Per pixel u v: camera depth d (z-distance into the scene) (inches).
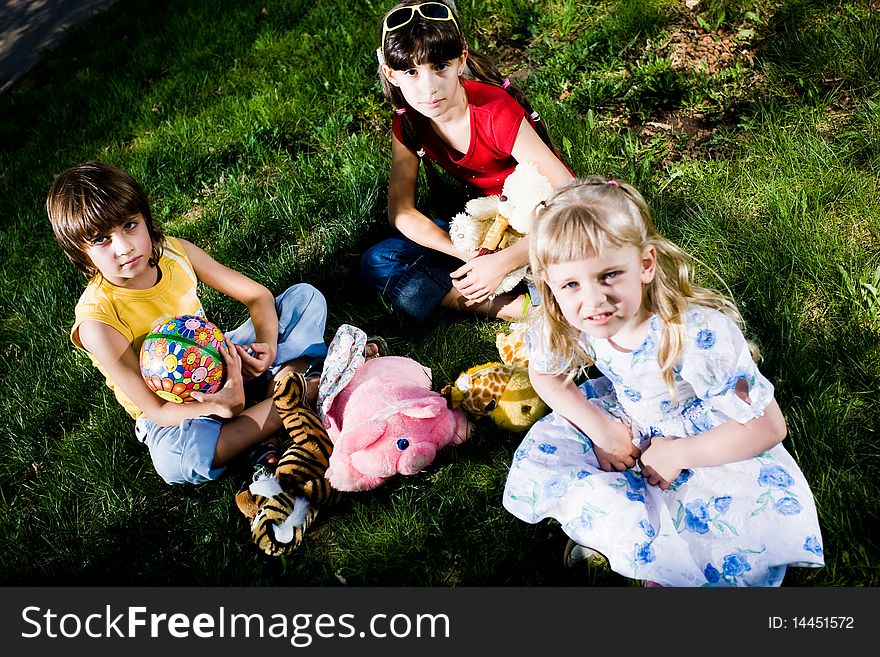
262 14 215.9
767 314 108.9
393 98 114.0
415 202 127.2
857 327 106.3
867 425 98.0
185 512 106.2
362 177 146.8
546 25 173.6
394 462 96.5
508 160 114.2
